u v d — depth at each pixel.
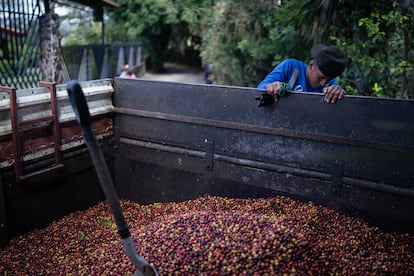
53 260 2.83
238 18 8.25
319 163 2.89
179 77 20.83
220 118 3.19
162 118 3.45
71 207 3.42
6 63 7.39
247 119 3.08
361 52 5.04
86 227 3.27
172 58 28.22
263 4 8.05
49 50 7.01
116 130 3.73
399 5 4.43
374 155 2.68
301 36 5.95
